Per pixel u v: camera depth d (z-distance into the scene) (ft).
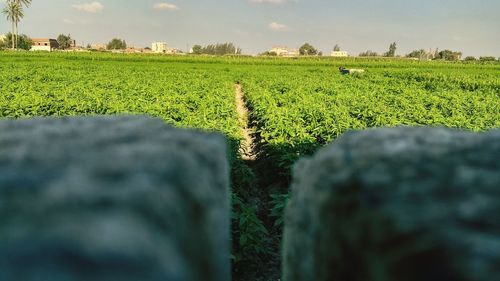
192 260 3.44
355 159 5.04
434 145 5.20
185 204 3.74
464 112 43.73
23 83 72.69
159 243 2.85
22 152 4.37
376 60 232.73
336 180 4.82
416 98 58.49
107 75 103.40
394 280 3.57
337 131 31.68
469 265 3.08
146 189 3.34
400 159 4.80
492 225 3.37
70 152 4.37
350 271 4.31
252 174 24.14
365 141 5.63
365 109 43.57
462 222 3.47
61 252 2.56
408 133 5.98
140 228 2.85
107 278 2.44
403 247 3.59
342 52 454.40
